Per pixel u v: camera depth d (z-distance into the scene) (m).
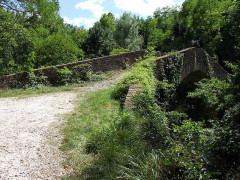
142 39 46.31
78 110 6.64
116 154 3.54
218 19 25.27
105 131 4.23
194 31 29.27
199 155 3.07
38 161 3.68
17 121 5.68
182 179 2.92
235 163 3.31
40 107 7.18
